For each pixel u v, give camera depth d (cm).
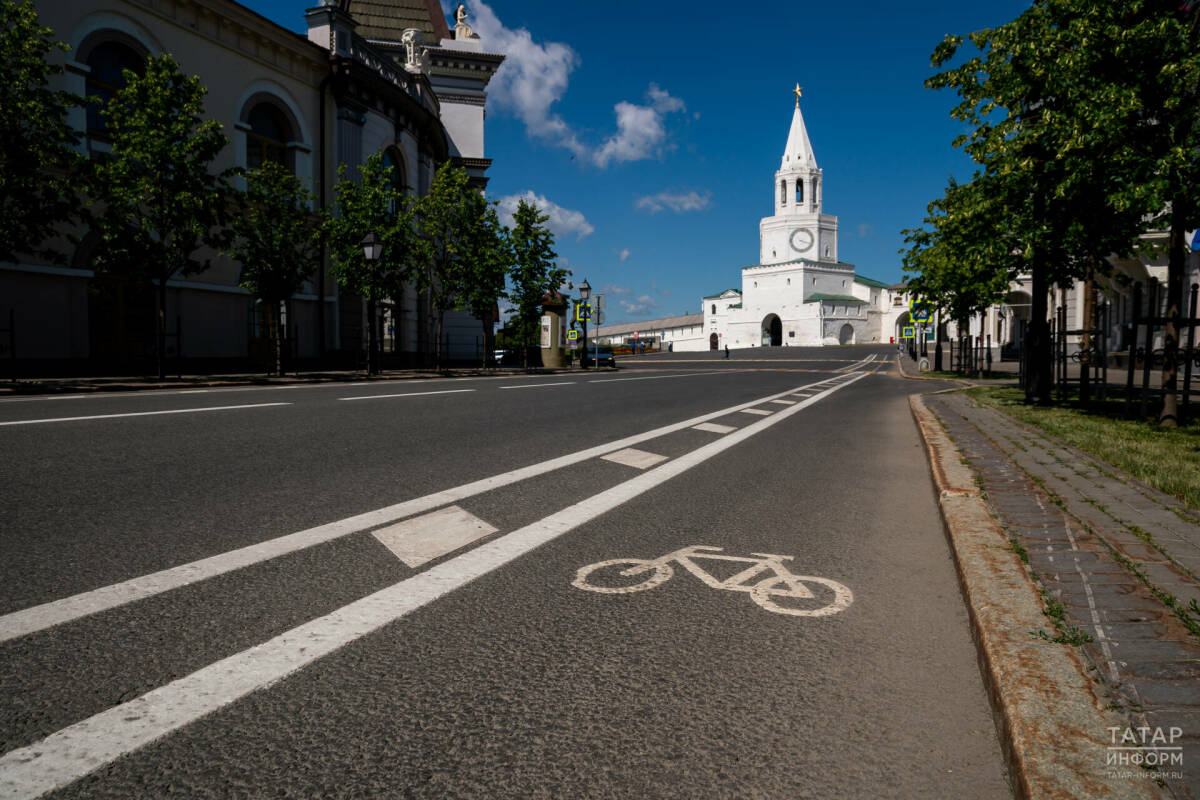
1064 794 155
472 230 2569
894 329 12938
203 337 2050
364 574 313
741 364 5122
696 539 392
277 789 167
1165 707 188
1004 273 1271
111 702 200
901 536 415
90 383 1336
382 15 3875
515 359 4050
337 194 2511
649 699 215
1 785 162
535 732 196
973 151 1001
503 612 278
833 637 266
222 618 260
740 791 172
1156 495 456
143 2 1864
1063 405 1178
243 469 521
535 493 489
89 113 1761
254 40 2195
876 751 191
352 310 2616
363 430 741
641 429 867
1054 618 248
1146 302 2412
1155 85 745
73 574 298
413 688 217
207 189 1634
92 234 1739
